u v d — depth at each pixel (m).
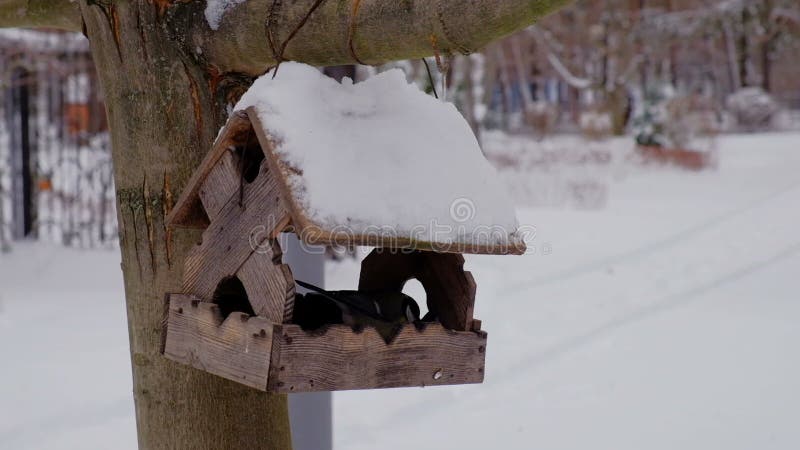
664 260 22.61
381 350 4.39
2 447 10.30
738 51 74.62
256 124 4.25
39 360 13.87
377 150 4.40
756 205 31.58
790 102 84.38
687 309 17.64
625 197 36.47
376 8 4.26
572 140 56.72
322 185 4.10
